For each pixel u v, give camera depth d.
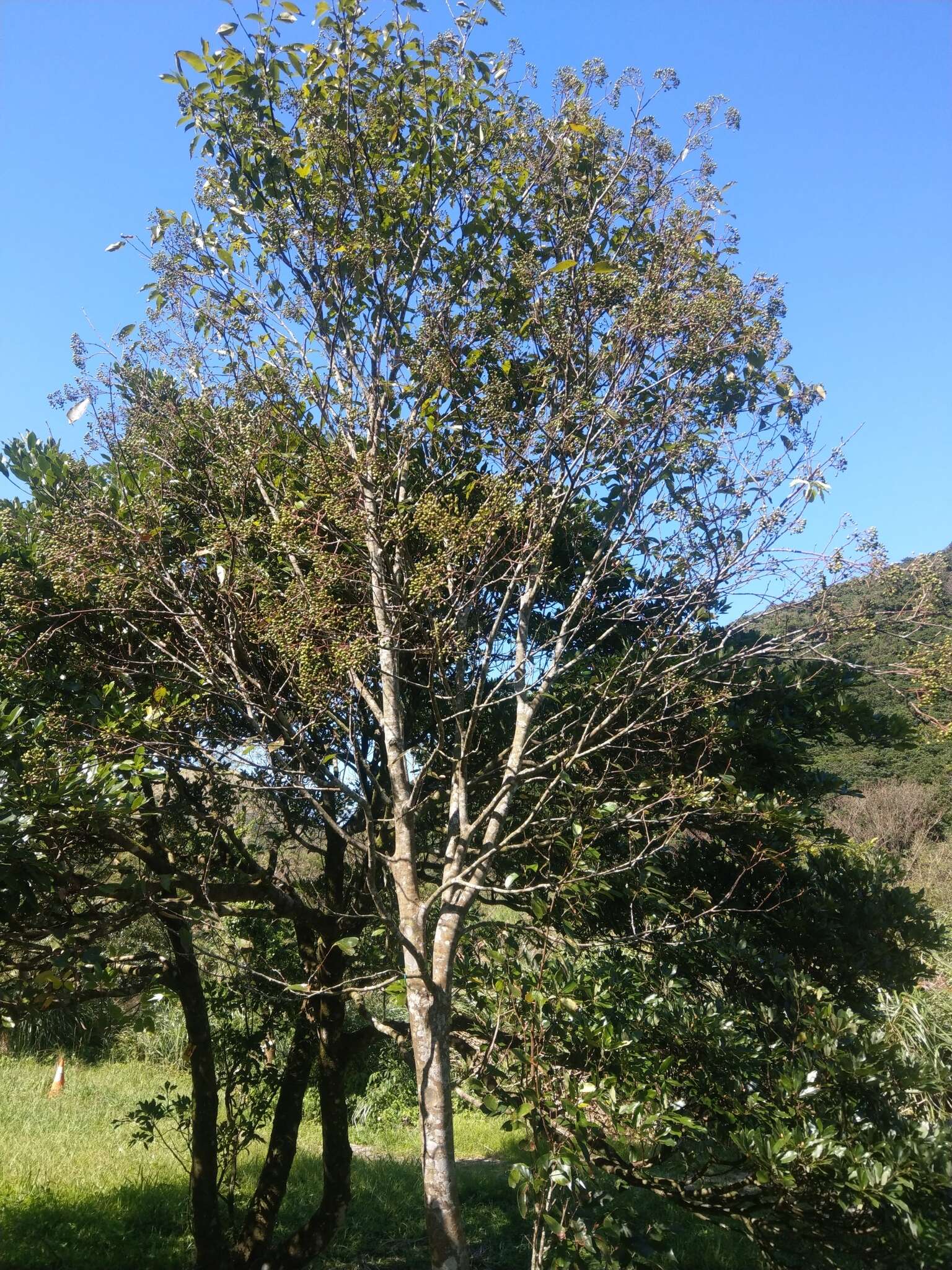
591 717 4.23
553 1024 3.87
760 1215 3.92
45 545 4.45
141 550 4.27
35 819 3.46
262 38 4.80
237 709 4.69
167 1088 6.70
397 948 4.68
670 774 4.54
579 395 4.51
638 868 4.62
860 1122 3.80
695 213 4.84
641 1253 3.48
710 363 4.62
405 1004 3.98
